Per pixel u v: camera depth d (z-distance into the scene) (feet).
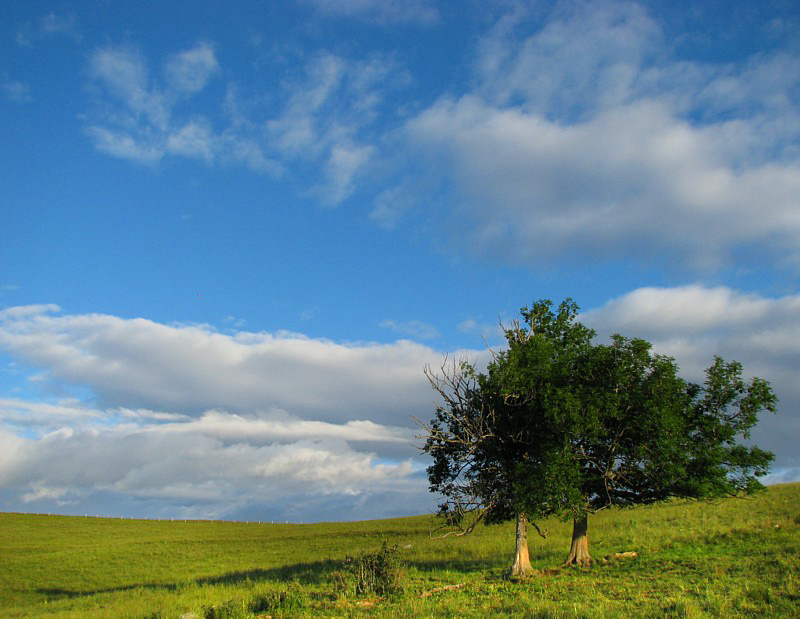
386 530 229.86
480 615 60.70
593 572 87.35
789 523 117.80
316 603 77.05
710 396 95.50
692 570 81.76
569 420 85.05
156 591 106.83
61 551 209.15
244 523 352.90
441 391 94.73
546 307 96.99
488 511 94.17
